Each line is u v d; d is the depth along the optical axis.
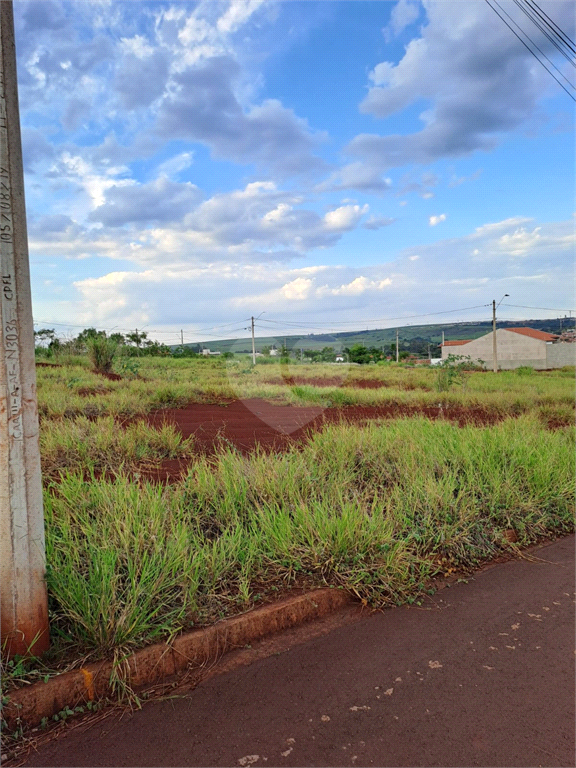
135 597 2.66
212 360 25.77
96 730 2.21
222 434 7.74
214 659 2.73
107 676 2.45
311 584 3.32
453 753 2.06
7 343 2.32
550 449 6.20
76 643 2.60
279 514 3.88
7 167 2.27
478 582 3.73
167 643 2.62
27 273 2.37
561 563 4.09
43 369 14.33
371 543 3.60
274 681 2.54
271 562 3.45
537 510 4.82
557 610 3.29
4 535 2.37
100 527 3.53
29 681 2.34
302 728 2.20
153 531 3.39
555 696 2.42
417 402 12.46
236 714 2.30
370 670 2.63
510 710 2.32
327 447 5.84
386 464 5.46
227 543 3.48
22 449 2.38
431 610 3.29
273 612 3.00
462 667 2.66
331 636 2.96
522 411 12.09
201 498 4.28
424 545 3.94
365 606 3.30
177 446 6.48
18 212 2.31
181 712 2.32
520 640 2.93
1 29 2.25
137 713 2.32
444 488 4.71
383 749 2.08
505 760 2.02
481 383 18.66
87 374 14.12
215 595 3.05
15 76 2.30
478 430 6.93
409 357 78.12
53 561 2.96
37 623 2.45
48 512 3.63
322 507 4.02
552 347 55.88
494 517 4.65
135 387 11.95
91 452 5.68
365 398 12.20
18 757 2.06
